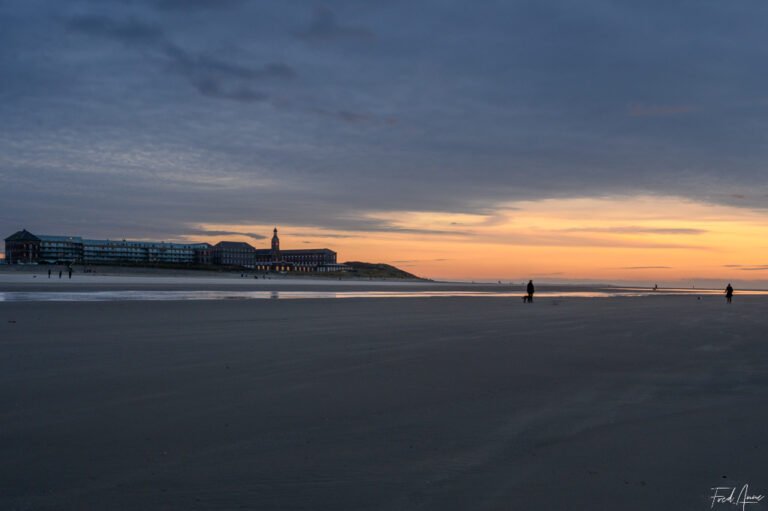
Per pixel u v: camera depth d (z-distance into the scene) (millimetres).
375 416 7535
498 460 5883
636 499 4953
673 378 10422
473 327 19766
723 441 6586
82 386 9109
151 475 5344
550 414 7742
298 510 4676
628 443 6484
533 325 20891
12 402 8008
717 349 14477
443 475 5453
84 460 5707
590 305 36188
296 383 9625
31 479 5215
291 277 186000
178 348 13523
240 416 7434
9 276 107062
